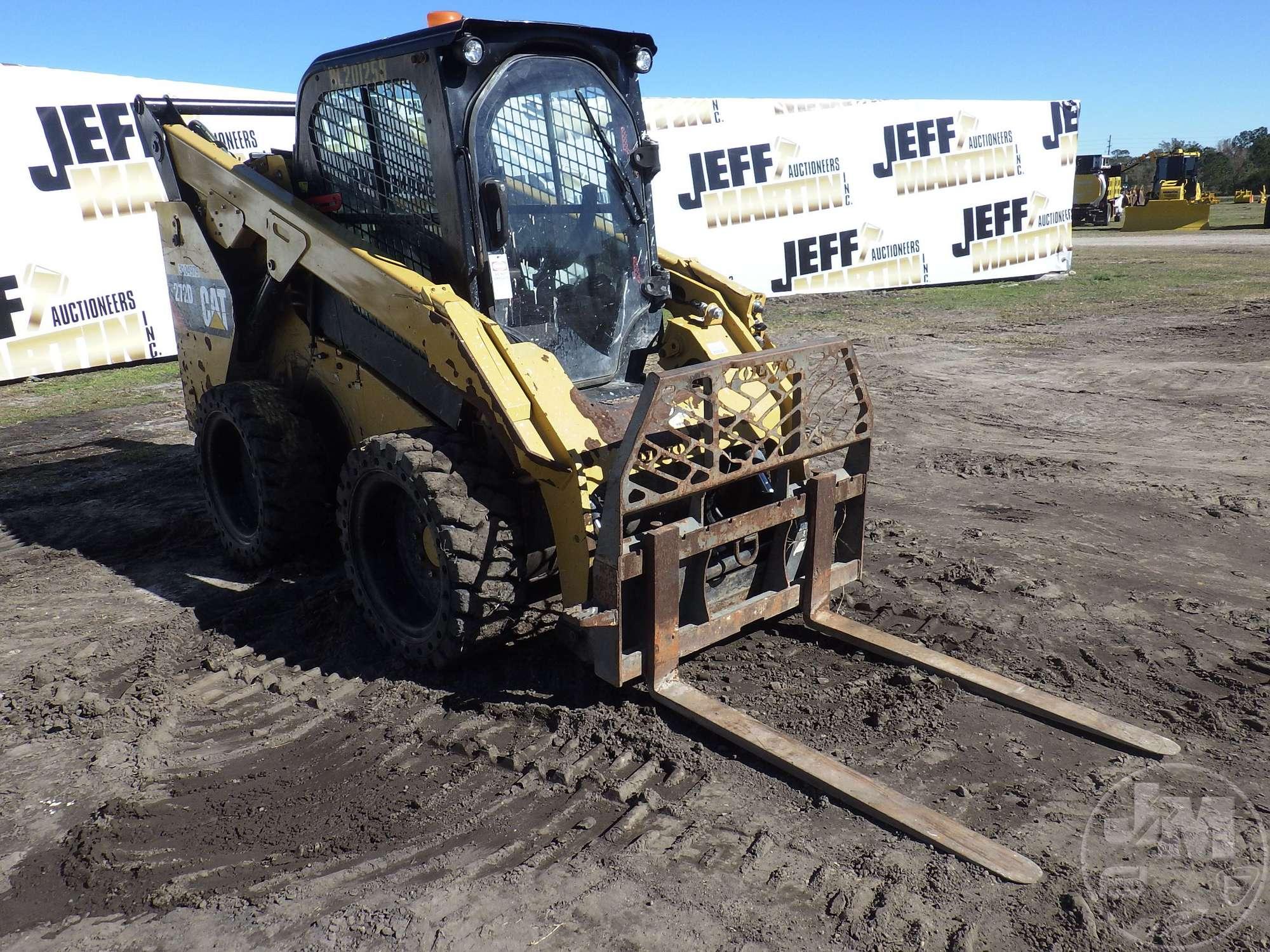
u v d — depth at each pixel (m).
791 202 16.05
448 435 3.71
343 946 2.47
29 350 11.20
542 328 3.88
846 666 3.86
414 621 3.95
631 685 3.73
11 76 10.83
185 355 5.57
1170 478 6.36
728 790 3.07
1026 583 4.64
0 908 2.67
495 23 3.53
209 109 5.21
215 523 5.30
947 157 17.08
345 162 4.22
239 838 2.94
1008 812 2.93
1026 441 7.46
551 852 2.81
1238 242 24.77
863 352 11.43
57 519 6.17
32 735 3.56
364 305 3.86
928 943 2.41
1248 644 4.00
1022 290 16.58
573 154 3.91
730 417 3.70
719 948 2.42
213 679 3.96
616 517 3.19
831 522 3.96
